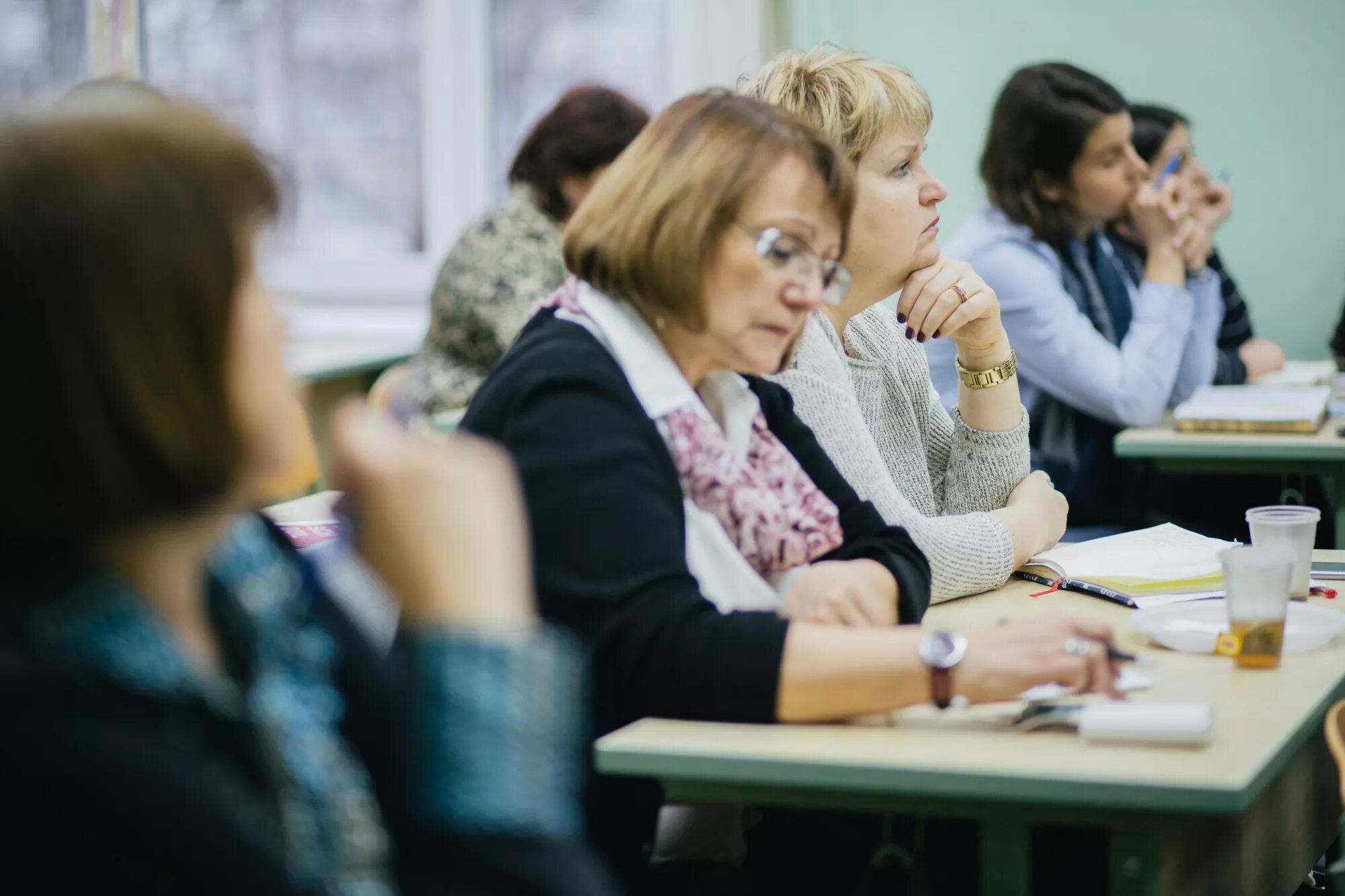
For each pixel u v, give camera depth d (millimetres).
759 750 1531
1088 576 2326
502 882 927
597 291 1882
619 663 1663
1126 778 1428
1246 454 3730
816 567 1943
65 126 892
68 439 859
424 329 6293
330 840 990
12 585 897
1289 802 2168
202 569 1008
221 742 931
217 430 895
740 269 1789
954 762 1487
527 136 4492
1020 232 4152
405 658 977
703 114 1835
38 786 839
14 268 853
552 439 1751
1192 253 4277
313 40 6367
